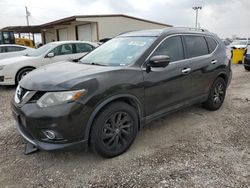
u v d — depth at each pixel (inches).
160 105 149.3
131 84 129.2
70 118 110.2
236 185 107.0
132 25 909.8
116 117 127.3
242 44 714.2
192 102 175.8
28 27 1025.5
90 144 121.6
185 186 106.7
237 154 133.1
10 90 301.3
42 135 113.5
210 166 121.3
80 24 897.5
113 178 113.3
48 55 326.6
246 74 404.2
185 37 170.9
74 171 118.9
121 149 131.7
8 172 118.3
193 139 151.4
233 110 206.7
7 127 171.9
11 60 314.8
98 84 117.5
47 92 111.8
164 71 146.9
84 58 169.9
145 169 119.7
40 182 111.0
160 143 146.0
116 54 153.6
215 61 188.9
